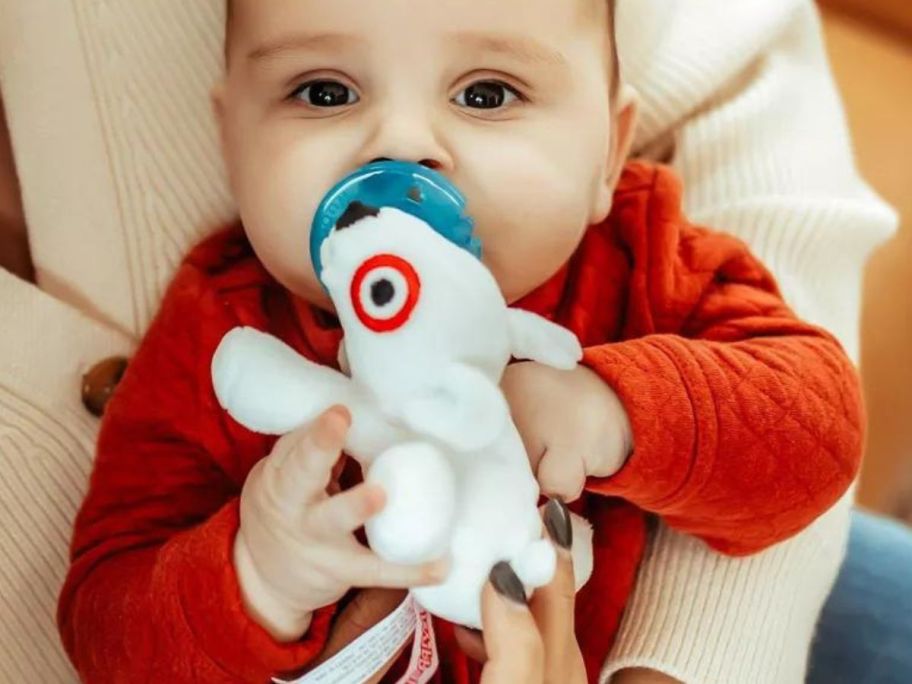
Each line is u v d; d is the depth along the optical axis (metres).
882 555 0.93
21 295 0.71
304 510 0.49
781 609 0.70
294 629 0.56
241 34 0.64
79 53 0.73
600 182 0.69
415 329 0.45
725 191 0.85
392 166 0.54
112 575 0.65
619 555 0.72
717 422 0.60
